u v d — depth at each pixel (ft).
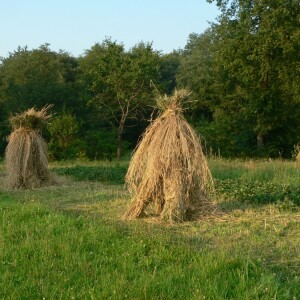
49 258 31.14
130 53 143.33
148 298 24.77
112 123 159.12
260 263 29.14
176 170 42.50
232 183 63.41
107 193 57.98
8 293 25.57
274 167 78.18
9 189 65.57
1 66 221.87
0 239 35.63
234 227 39.58
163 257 30.71
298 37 121.19
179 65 241.35
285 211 45.78
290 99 136.15
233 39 135.44
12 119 68.54
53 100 150.61
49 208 47.73
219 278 26.63
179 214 42.06
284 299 24.20
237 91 151.64
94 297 24.73
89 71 146.10
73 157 124.67
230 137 138.82
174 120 43.57
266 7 128.57
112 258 30.76
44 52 207.41
